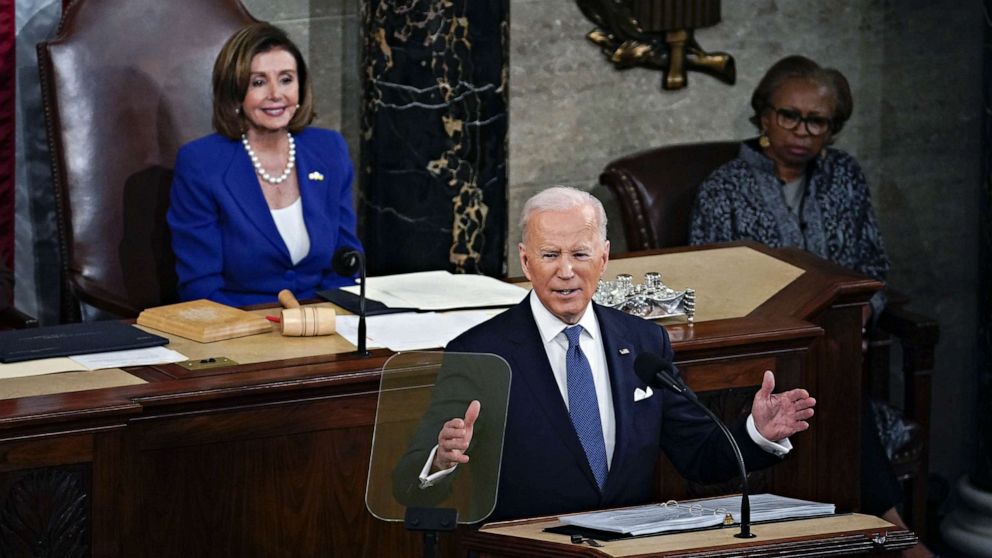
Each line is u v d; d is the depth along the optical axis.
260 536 7.68
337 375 7.60
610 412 7.35
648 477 7.36
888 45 14.32
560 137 13.52
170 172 11.09
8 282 10.50
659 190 12.41
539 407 7.18
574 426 7.23
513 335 7.29
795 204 12.23
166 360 7.83
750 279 9.59
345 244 10.68
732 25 13.86
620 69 13.55
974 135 14.53
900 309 12.55
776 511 6.58
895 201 14.58
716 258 10.23
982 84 12.94
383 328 8.49
